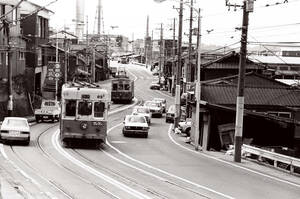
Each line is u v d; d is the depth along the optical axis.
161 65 147.50
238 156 31.47
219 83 49.16
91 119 34.94
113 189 19.77
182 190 20.33
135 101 95.94
